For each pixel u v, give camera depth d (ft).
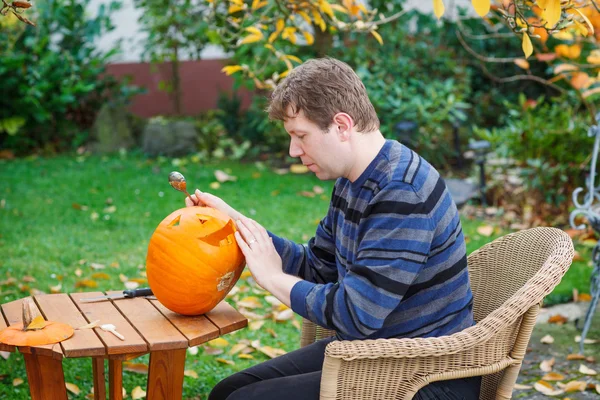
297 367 7.55
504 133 20.67
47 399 6.93
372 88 24.90
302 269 7.88
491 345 6.61
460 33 28.58
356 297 6.31
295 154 6.75
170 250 6.89
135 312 7.31
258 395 6.78
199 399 10.28
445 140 26.86
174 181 7.55
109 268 15.37
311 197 21.79
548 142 19.39
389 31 27.12
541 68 28.40
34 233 17.67
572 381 11.00
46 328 6.57
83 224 18.65
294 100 6.49
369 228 6.46
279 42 23.40
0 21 25.49
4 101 28.14
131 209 20.16
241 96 30.89
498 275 7.92
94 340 6.50
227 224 7.29
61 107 28.91
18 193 21.66
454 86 26.58
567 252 6.92
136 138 29.94
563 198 19.43
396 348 6.10
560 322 13.32
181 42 27.37
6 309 7.27
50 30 30.19
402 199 6.35
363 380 6.31
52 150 29.12
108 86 31.09
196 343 6.65
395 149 6.66
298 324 12.98
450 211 6.63
